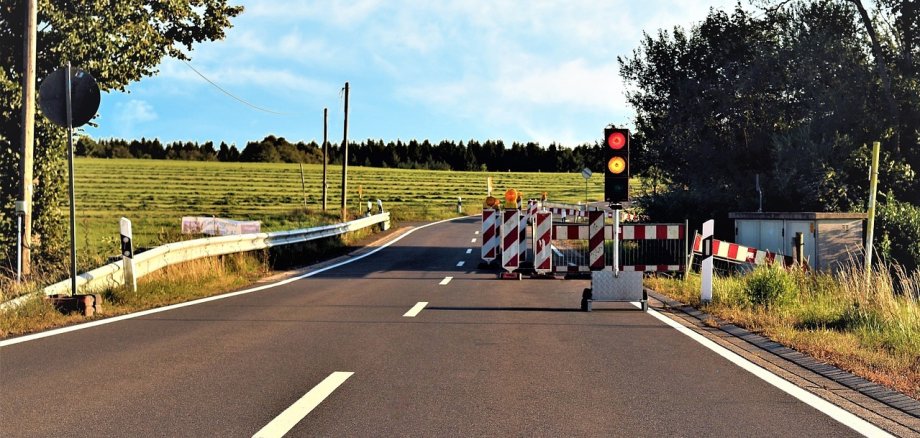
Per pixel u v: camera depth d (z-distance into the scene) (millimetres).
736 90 26906
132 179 83438
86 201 61625
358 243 30703
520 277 16922
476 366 7062
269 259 21156
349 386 6184
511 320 10367
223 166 108062
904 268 18719
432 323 10031
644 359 7469
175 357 7461
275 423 5027
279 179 88875
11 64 18969
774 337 8703
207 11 23188
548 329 9531
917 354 7688
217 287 14852
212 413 5297
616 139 11609
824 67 25844
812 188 22984
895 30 26875
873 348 8164
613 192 11641
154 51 21031
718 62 28422
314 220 40750
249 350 7883
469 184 96750
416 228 41250
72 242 11281
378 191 81938
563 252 23469
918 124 25609
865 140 25453
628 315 11016
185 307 11781
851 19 27000
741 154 27766
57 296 10859
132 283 12625
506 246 17156
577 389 6113
